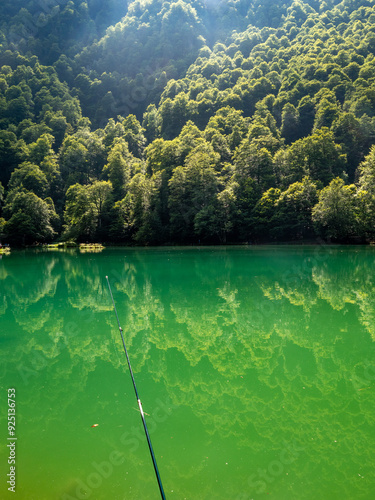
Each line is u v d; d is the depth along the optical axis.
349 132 75.69
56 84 147.62
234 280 22.84
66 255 47.66
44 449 5.52
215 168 71.38
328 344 10.56
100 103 153.88
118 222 69.50
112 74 168.12
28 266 34.56
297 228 58.66
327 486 4.66
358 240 54.28
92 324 13.23
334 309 14.73
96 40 191.62
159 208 68.75
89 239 74.00
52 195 94.69
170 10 184.88
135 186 70.31
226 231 62.78
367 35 120.50
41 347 10.73
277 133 87.12
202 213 60.59
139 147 113.75
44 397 7.36
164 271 28.20
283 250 45.69
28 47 177.25
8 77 143.12
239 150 69.31
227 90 116.25
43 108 130.12
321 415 6.52
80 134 114.25
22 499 4.45
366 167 57.81
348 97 89.62
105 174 96.75
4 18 192.88
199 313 14.59
